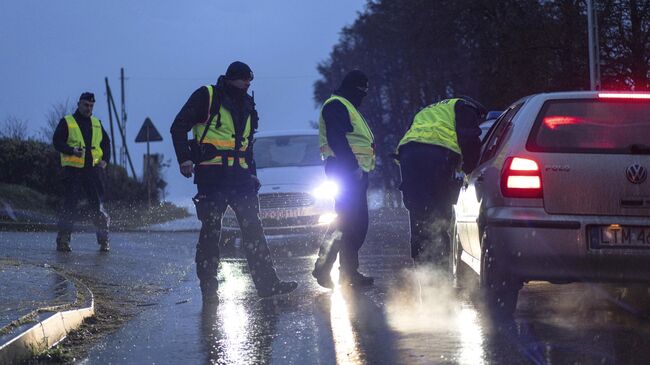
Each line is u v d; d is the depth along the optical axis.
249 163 11.73
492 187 9.20
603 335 8.60
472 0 54.91
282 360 7.81
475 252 10.44
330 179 12.66
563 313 9.84
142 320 10.09
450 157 11.51
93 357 8.14
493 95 52.41
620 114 9.11
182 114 11.32
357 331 9.04
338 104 12.58
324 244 12.38
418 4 58.19
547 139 9.04
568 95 9.28
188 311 10.70
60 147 17.75
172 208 40.41
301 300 11.38
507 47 50.59
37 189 36.00
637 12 45.44
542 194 8.89
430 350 8.02
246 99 11.70
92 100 18.09
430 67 60.22
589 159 8.88
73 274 13.71
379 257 16.95
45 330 8.45
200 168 11.45
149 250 18.86
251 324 9.64
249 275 14.47
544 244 8.80
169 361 7.90
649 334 8.64
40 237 21.84
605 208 8.80
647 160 8.83
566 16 47.72
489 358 7.65
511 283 9.12
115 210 35.06
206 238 11.38
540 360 7.55
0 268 13.12
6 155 35.81
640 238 8.70
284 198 19.00
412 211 11.70
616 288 11.43
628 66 46.34
